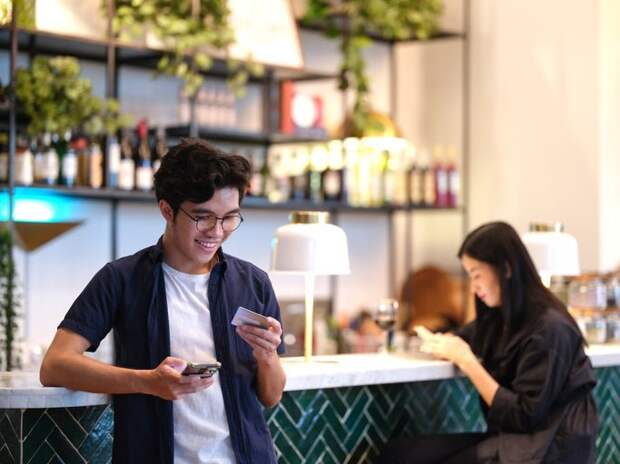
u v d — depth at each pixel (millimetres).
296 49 6379
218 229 2604
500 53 7020
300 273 3545
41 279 5660
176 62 5531
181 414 2660
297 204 6242
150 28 5574
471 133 7180
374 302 7230
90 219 5855
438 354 3795
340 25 6844
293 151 6664
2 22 4988
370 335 6516
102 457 3055
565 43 6688
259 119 6523
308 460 3529
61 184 5191
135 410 2682
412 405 3832
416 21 6707
